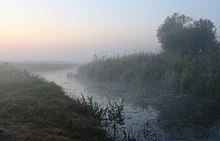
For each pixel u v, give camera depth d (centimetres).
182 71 3894
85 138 1282
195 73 3678
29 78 3019
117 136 1560
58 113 1580
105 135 1447
